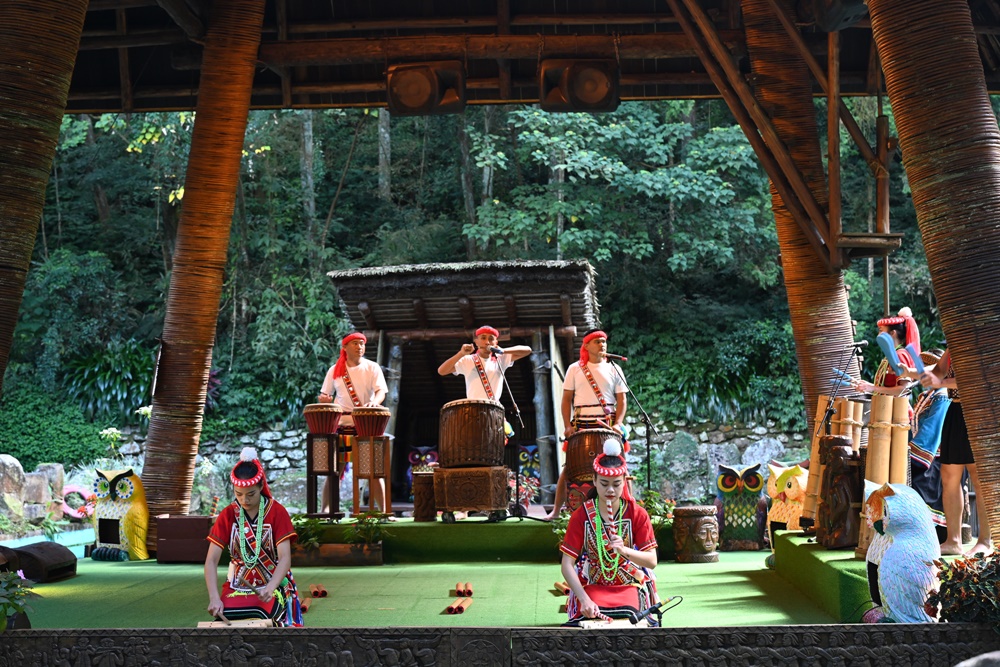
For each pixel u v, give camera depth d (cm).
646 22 1126
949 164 534
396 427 1414
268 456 1858
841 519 668
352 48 1075
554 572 831
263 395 1889
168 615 664
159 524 953
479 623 608
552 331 1294
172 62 1097
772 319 1991
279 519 500
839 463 671
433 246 2158
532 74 1187
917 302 1959
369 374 992
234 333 1966
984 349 521
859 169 2089
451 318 1321
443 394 1475
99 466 1748
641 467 1778
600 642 433
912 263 1919
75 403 1845
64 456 1789
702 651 432
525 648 434
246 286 2030
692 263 1973
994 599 430
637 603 488
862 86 1141
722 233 1988
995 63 1102
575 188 2089
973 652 428
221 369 1956
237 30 988
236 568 500
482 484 907
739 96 894
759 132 926
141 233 2112
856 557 628
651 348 1973
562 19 1118
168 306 1002
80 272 1939
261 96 1194
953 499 620
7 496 1251
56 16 636
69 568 852
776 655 430
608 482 489
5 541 1126
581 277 1248
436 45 1066
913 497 486
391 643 435
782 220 938
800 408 1800
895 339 638
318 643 439
